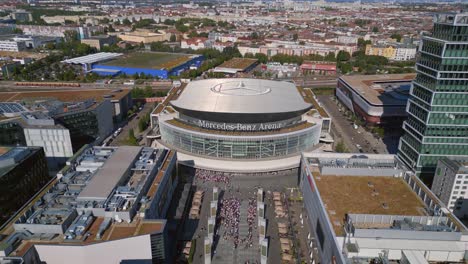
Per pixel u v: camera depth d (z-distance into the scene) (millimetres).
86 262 101250
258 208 145750
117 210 112750
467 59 147125
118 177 128750
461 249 94312
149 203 120750
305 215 149750
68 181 130000
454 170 143250
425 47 161250
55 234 104312
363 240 97750
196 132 185750
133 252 105500
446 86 153500
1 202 138250
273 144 184750
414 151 172875
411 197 123938
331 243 104562
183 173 182250
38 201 117250
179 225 141750
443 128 161250
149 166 142000
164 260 110812
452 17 145375
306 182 148250
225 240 135375
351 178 136625
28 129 186750
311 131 195000
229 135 181750
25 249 97375
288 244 133250
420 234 98188
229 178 179125
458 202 146375
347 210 115500
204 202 159000
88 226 108188
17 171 145250
